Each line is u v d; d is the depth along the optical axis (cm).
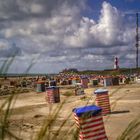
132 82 5428
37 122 1670
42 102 3131
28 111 2305
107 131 1412
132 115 1875
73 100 2719
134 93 3375
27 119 1845
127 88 4269
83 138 895
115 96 2950
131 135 216
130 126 219
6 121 164
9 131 164
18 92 174
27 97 3803
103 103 1977
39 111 2320
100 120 1006
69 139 212
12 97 170
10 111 166
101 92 1995
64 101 202
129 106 2300
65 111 1947
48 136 185
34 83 5184
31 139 183
